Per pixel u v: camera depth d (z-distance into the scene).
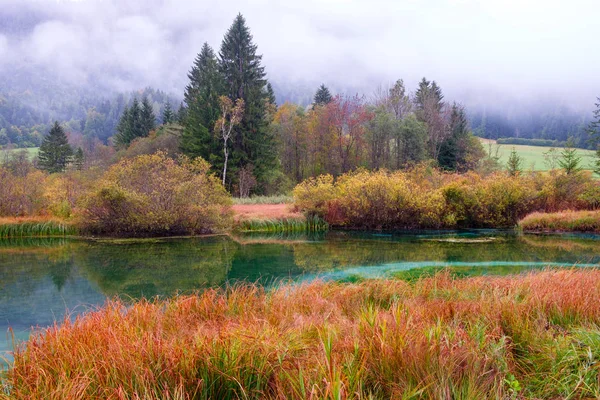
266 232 18.98
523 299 4.93
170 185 16.81
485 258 12.14
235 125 37.41
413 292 6.17
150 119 58.16
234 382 2.97
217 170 35.44
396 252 13.41
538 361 3.39
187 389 2.94
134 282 9.16
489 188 21.28
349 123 45.72
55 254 12.80
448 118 52.47
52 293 8.27
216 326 4.37
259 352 3.29
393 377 2.86
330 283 6.97
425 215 20.25
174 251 13.48
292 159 47.53
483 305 4.64
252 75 39.44
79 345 3.56
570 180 22.55
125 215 16.58
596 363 3.12
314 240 16.53
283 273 10.15
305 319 4.51
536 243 15.38
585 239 16.39
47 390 2.89
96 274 9.99
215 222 17.84
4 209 18.89
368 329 3.44
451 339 3.33
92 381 2.93
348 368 2.81
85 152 57.06
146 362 3.14
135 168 17.31
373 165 44.28
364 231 19.95
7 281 9.30
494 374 2.99
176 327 4.44
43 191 19.95
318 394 2.66
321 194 21.45
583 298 4.67
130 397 2.82
